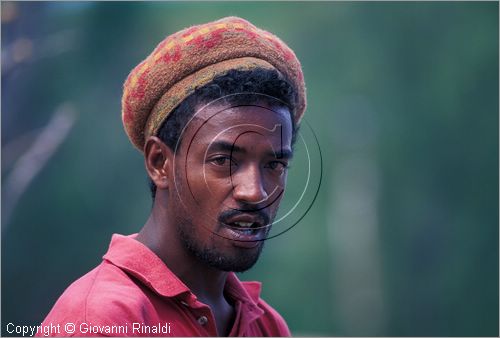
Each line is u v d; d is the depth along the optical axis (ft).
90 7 77.05
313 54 112.27
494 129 113.39
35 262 79.30
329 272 111.55
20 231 78.84
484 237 112.47
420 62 114.11
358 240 113.50
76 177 85.05
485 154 113.60
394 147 115.24
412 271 113.09
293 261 111.45
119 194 88.94
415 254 114.01
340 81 115.14
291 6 105.81
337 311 110.52
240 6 94.02
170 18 83.46
